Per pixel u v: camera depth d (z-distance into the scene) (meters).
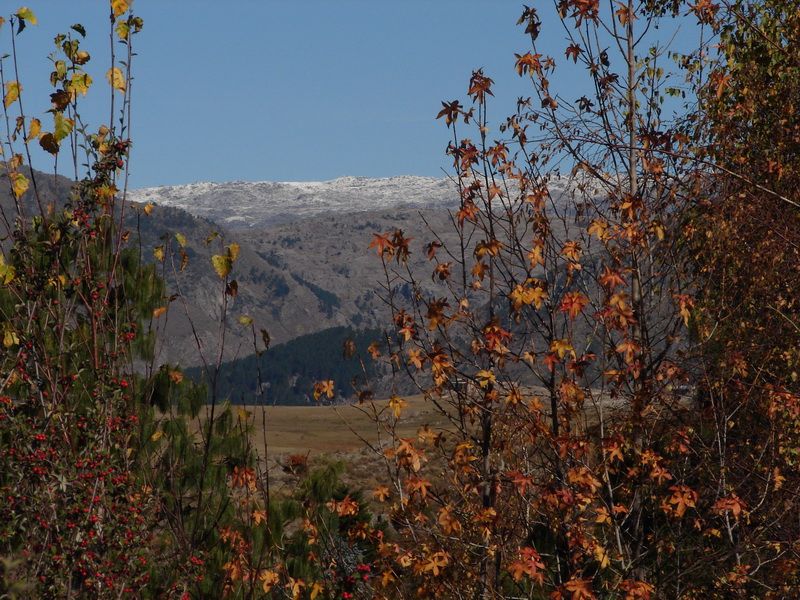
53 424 11.15
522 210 13.84
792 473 16.70
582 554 13.39
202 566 12.15
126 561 11.01
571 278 13.65
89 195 11.66
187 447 15.12
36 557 10.38
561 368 13.48
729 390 16.03
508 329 13.70
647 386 14.38
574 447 13.15
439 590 13.42
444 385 13.38
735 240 16.30
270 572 13.70
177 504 12.51
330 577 14.24
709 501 15.45
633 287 15.24
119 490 11.33
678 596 14.10
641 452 14.67
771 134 20.22
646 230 14.39
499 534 13.47
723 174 15.93
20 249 11.44
